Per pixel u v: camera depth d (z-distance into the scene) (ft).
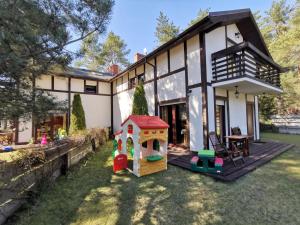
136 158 17.44
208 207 11.49
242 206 11.46
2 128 11.11
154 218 10.49
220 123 27.76
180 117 29.68
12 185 10.32
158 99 33.27
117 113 47.98
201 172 17.17
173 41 27.02
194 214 10.80
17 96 10.56
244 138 22.56
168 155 24.57
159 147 19.94
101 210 11.36
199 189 14.01
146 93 36.58
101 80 47.98
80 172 18.21
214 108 25.84
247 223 9.80
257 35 35.50
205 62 25.20
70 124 39.24
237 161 20.15
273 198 12.30
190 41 27.27
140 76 39.19
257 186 14.17
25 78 11.20
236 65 25.48
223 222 9.97
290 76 51.72
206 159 17.12
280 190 13.41
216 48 27.86
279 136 44.88
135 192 13.74
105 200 12.58
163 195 13.19
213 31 27.58
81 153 22.85
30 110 10.98
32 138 36.19
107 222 10.18
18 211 10.87
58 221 10.25
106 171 18.56
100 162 21.94
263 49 37.99
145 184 15.17
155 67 34.17
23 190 11.21
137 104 31.96
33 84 12.17
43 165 13.30
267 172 17.30
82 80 45.85
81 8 12.68
